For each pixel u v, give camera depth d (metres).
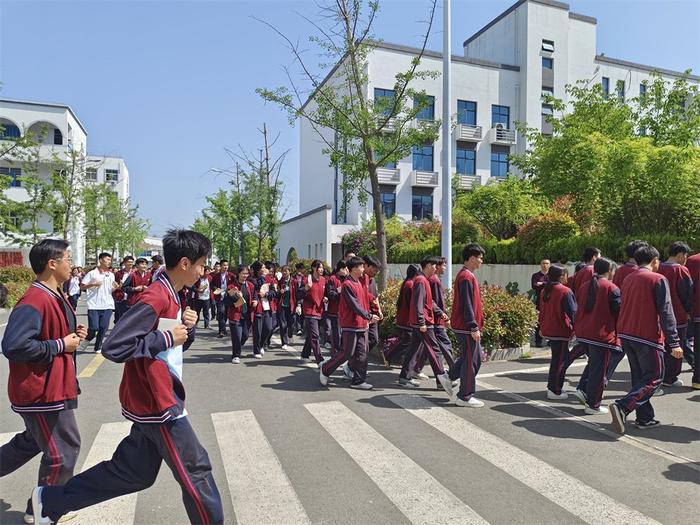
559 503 3.69
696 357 6.91
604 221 13.29
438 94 30.70
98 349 10.10
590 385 5.85
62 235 31.53
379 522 3.43
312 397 6.67
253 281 10.95
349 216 31.23
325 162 34.81
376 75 28.94
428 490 3.90
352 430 5.30
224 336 12.98
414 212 30.77
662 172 10.83
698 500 3.73
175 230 3.01
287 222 36.34
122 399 2.83
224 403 6.38
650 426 5.38
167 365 2.80
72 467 3.43
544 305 6.62
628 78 35.03
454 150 31.52
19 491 3.90
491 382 7.50
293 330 13.45
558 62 33.31
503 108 32.75
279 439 5.04
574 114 16.30
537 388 7.13
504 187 19.25
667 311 5.05
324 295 9.71
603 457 4.55
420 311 6.60
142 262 10.94
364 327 7.13
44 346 3.19
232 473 4.21
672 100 14.69
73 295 16.20
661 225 11.83
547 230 14.82
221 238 31.58
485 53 36.06
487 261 17.11
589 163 12.63
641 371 5.33
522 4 32.84
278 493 3.85
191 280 3.00
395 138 12.43
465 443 4.91
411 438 5.06
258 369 8.62
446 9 11.41
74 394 3.44
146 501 3.75
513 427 5.40
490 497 3.78
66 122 37.69
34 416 3.28
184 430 2.78
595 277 5.88
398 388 7.20
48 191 29.11
